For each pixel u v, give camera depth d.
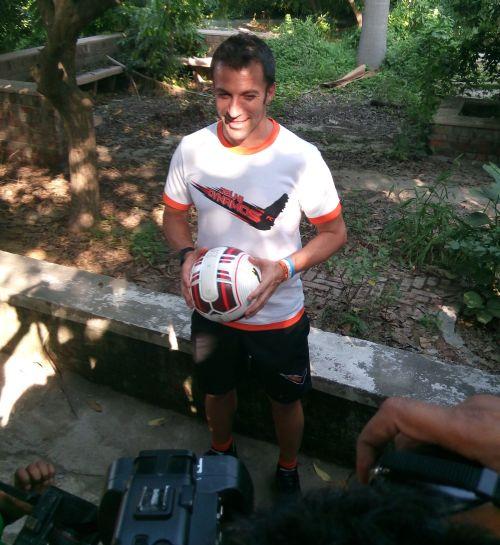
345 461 2.92
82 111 4.62
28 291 3.34
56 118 6.24
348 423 2.79
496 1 6.93
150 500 0.80
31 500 1.38
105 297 3.29
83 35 11.30
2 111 6.38
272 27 17.56
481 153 7.37
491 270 4.03
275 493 2.79
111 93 10.52
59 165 6.49
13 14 8.45
